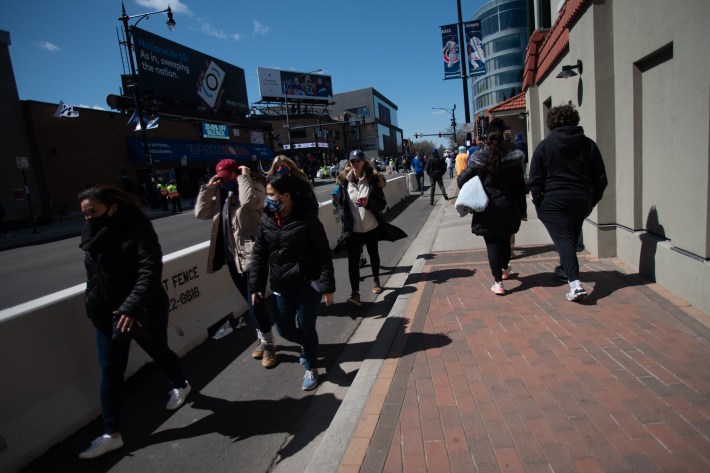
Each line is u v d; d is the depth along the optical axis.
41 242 17.16
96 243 3.04
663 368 3.09
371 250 6.11
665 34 4.14
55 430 3.27
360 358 4.40
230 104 43.00
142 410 3.69
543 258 6.32
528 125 14.10
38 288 8.72
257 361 4.50
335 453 2.65
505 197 4.81
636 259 5.06
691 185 3.95
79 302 3.73
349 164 5.69
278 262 3.65
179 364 3.70
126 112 28.52
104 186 3.09
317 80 77.44
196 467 2.96
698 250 3.90
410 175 21.84
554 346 3.60
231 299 5.68
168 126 33.12
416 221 12.84
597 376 3.09
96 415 3.61
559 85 8.73
